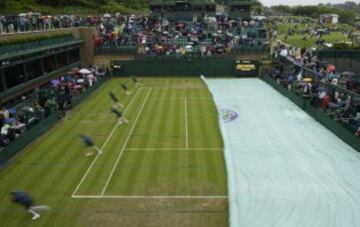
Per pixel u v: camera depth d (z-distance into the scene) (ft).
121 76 171.83
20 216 60.34
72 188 68.74
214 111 115.96
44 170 76.38
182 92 141.08
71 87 130.93
